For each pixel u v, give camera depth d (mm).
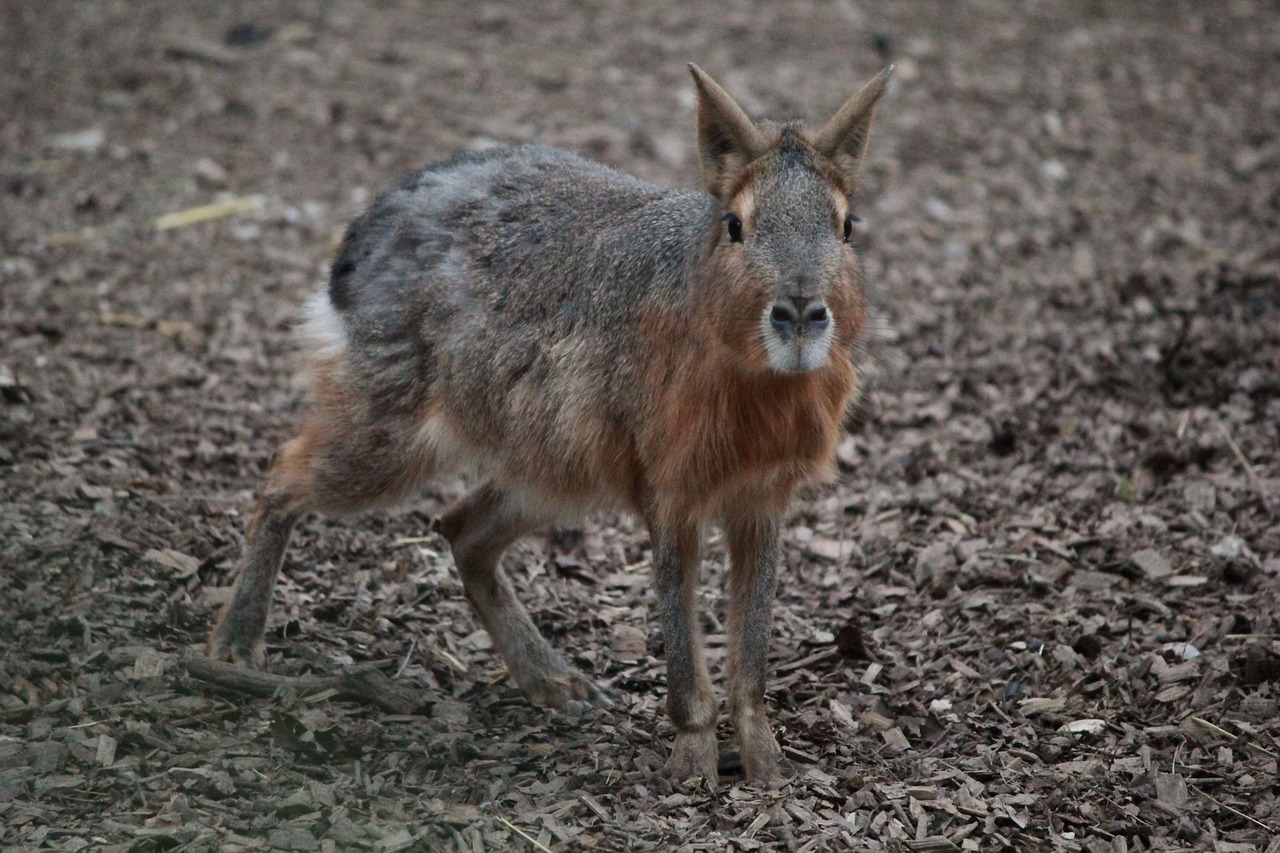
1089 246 17297
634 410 8695
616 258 8844
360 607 10523
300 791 8117
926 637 10336
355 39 22094
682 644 8688
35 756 8188
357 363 9727
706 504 8688
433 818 8000
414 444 9688
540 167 9922
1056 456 12719
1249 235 17547
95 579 10008
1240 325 14852
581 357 8898
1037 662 9852
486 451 9539
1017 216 18094
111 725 8547
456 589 10922
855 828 8141
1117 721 9211
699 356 8352
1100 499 12000
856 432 13367
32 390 12734
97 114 19609
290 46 21656
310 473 9805
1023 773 8641
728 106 8336
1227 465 12336
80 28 22328
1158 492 12031
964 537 11586
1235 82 22516
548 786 8484
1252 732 8930
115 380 13281
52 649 9195
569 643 10516
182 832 7617
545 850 7824
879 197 18297
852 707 9508
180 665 9227
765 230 7988
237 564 10672
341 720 8922
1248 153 20078
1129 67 22844
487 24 22969
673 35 22969
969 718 9328
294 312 15047
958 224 17812
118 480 11469
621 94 20734
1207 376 13891
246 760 8391
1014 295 16016
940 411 13617
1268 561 10781
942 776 8633
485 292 9383
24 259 15727
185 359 13930
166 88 20297
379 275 9758
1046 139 20297
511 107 20047
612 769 8758
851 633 10008
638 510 8984
